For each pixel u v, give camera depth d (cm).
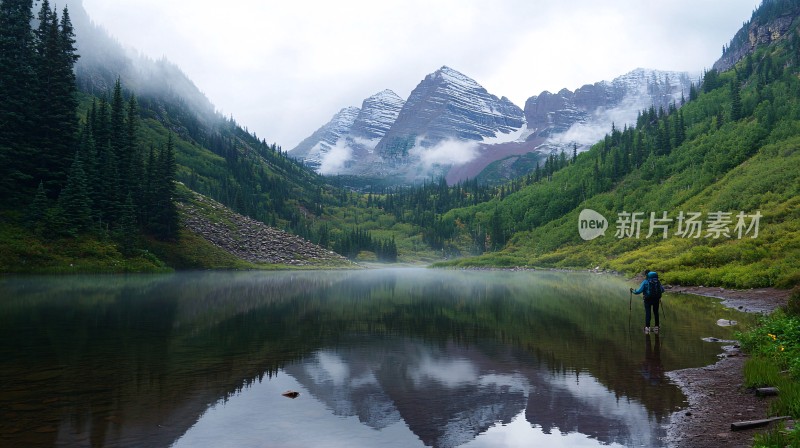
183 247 7031
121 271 5128
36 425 647
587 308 2330
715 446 607
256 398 802
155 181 6856
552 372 1005
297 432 647
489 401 803
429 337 1446
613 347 1287
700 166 11619
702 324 1741
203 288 3397
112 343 1270
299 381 921
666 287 3753
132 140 7006
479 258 13212
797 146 9419
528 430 666
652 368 1043
